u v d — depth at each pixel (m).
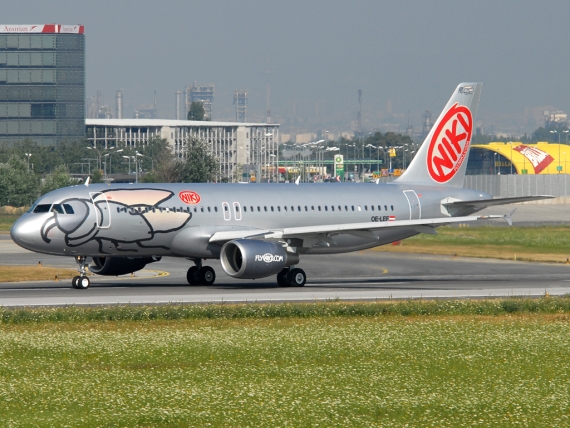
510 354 108.75
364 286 195.12
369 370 98.31
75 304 155.12
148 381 92.06
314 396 85.56
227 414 78.56
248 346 112.75
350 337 120.12
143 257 198.12
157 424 75.62
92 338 118.38
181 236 190.62
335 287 192.62
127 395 85.44
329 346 113.12
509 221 190.25
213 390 87.69
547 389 89.31
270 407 81.00
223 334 122.06
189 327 129.38
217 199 196.50
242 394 85.94
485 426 75.38
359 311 143.88
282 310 142.25
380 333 123.81
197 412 79.19
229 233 190.88
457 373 97.00
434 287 192.25
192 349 110.50
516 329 129.12
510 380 93.50
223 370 98.06
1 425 74.75
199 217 192.25
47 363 101.94
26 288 187.38
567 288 189.12
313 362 103.19
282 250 185.00
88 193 185.00
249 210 198.88
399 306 147.88
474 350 111.44
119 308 141.12
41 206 182.25
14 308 148.25
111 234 184.25
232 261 187.00
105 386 89.56
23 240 178.25
